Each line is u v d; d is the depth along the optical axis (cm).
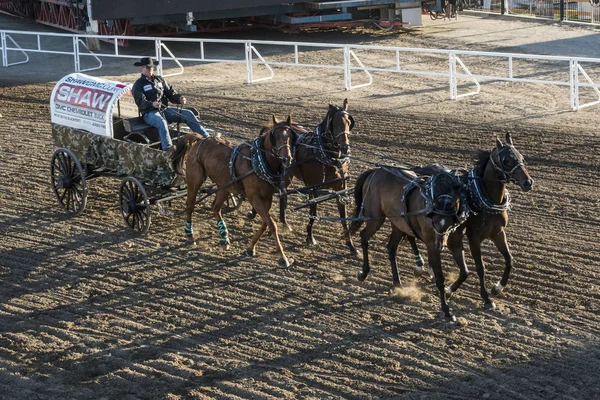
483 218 1141
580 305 1173
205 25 3444
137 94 1471
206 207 1622
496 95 2342
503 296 1212
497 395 966
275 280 1298
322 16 3238
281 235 1471
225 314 1192
